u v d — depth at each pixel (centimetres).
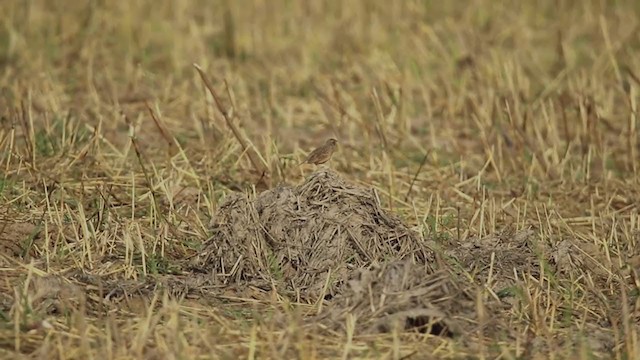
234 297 2739
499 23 5784
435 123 4450
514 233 3166
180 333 2433
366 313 2566
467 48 5131
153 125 4222
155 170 3459
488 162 3728
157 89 4700
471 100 4372
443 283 2617
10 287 2703
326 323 2562
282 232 2877
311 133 4262
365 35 5462
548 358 2486
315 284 2778
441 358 2450
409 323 2559
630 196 3662
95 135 3684
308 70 4931
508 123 4200
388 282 2606
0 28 5269
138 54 5112
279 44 5322
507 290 2773
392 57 5153
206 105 4153
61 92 4488
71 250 2964
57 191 3403
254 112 4441
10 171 3503
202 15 5712
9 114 3934
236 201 2922
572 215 3512
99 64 4962
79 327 2448
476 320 2600
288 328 2459
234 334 2505
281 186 2967
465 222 3341
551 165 3875
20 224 3092
